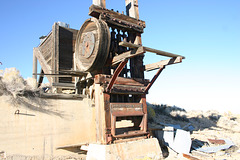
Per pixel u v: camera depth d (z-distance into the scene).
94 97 10.10
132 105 9.70
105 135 8.38
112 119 8.70
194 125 18.62
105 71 9.76
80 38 10.73
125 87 9.57
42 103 8.90
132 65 10.74
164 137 11.80
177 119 19.89
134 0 11.43
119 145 8.41
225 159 9.86
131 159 8.36
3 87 8.02
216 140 12.99
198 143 12.41
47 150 8.62
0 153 7.50
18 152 7.89
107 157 7.76
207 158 9.96
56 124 9.10
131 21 10.58
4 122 7.80
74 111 9.75
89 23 10.01
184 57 9.06
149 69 10.59
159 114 20.52
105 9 9.69
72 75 10.84
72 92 12.70
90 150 8.55
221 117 25.02
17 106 8.20
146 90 10.42
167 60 9.55
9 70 8.70
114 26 10.00
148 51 8.30
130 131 9.34
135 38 10.83
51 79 12.53
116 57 9.22
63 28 13.33
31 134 8.34
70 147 9.33
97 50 8.83
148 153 9.09
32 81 9.12
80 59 10.58
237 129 19.78
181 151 10.47
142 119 9.94
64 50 13.09
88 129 9.97
